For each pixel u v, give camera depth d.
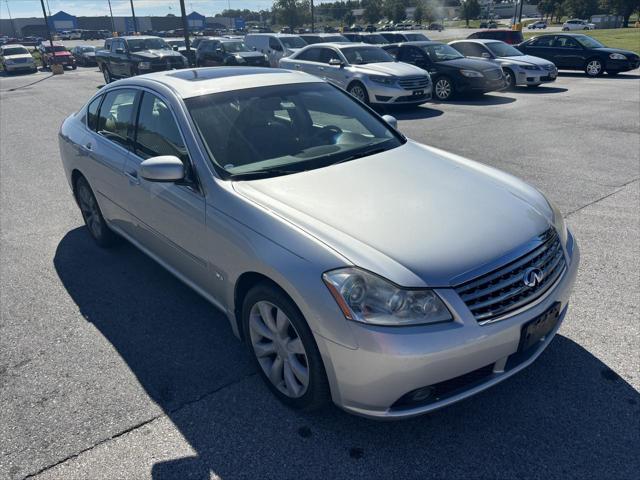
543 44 18.81
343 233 2.53
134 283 4.31
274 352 2.82
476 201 2.88
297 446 2.58
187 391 2.99
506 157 7.70
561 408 2.74
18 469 2.49
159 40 20.25
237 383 3.04
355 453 2.53
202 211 3.05
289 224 2.62
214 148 3.22
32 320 3.79
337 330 2.30
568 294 2.78
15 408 2.90
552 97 13.73
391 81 11.98
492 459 2.46
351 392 2.37
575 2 81.81
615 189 6.14
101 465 2.50
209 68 4.25
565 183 6.41
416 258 2.38
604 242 4.69
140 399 2.94
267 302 2.69
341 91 4.22
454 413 2.74
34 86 22.09
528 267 2.53
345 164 3.31
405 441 2.58
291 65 14.34
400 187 3.00
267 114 3.58
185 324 3.68
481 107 12.63
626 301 3.71
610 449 2.48
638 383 2.90
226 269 2.92
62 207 6.25
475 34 23.06
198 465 2.49
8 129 11.74
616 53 17.30
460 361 2.29
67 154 4.95
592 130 9.43
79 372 3.19
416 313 2.27
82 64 36.91
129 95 4.07
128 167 3.87
